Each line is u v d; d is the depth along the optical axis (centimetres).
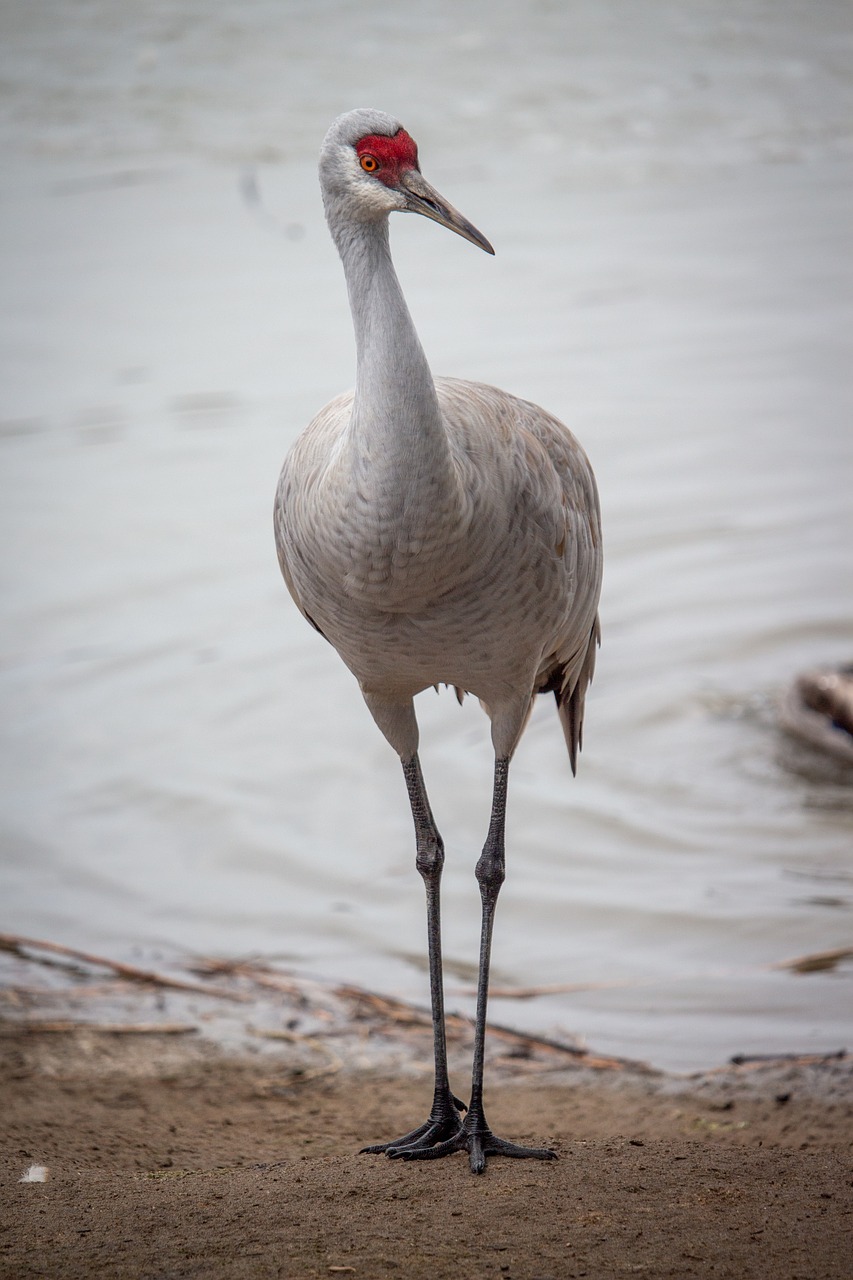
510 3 3988
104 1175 679
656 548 1664
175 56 3469
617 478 1838
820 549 1653
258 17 3738
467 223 643
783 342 2303
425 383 627
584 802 1246
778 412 2038
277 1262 552
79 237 2858
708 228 2875
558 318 2433
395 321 631
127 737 1364
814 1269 540
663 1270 541
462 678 720
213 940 1084
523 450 693
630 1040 941
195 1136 783
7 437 2052
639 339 2320
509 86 3475
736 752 1319
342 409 709
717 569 1617
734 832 1200
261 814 1249
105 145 3183
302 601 743
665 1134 786
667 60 3656
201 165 3030
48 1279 542
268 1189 637
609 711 1389
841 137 3300
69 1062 905
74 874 1169
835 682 1327
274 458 1967
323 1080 887
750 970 1021
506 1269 544
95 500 1858
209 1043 938
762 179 3144
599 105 3416
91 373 2261
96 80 3362
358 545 647
